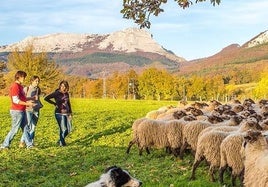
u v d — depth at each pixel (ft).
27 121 61.77
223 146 38.99
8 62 321.52
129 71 431.84
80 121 108.58
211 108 77.41
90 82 510.99
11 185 40.86
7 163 49.78
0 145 64.49
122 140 73.10
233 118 50.08
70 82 531.09
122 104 221.05
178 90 395.14
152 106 202.18
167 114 67.62
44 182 41.81
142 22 44.24
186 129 50.70
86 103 228.43
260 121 51.85
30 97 63.05
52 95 65.77
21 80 59.62
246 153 32.94
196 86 399.85
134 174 43.60
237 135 38.50
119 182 26.17
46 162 51.49
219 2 42.55
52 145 66.33
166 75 395.55
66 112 65.82
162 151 58.18
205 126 49.67
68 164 50.26
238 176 39.17
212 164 41.37
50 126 96.63
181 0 42.73
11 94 59.26
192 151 51.06
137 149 62.13
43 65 309.22
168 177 42.11
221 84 439.63
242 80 587.68
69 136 79.71
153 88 394.11
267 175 29.14
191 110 63.93
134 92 408.87
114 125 96.63
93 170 47.06
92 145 68.28
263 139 32.53
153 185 37.73
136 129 57.31
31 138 63.41
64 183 41.16
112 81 450.71
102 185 25.91
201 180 40.73
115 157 55.62
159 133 54.90
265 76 341.82
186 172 44.65
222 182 39.60
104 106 199.62
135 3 44.14
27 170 47.09
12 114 59.41
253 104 85.46
